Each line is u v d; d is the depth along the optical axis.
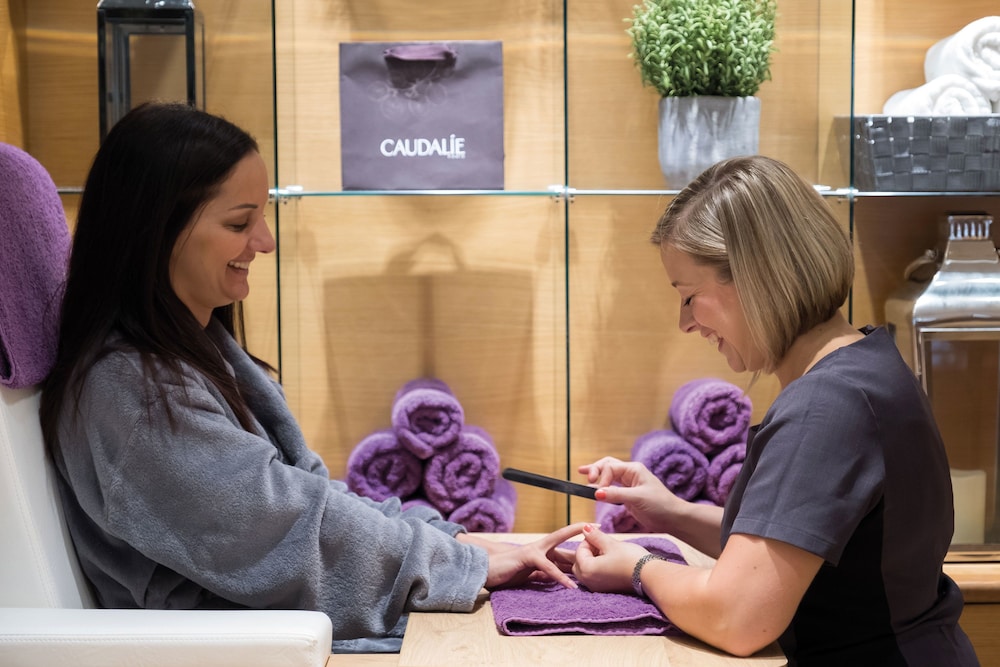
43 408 1.38
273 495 1.33
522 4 2.10
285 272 2.00
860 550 1.21
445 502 2.00
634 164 1.96
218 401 1.40
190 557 1.31
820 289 1.26
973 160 1.88
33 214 1.46
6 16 1.95
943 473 1.25
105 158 1.39
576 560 1.46
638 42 1.89
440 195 2.03
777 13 1.95
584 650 1.23
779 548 1.16
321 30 2.10
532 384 2.17
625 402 2.12
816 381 1.21
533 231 2.14
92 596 1.43
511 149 2.13
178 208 1.37
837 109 1.92
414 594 1.38
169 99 1.89
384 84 1.99
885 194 1.90
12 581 1.31
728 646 1.19
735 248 1.26
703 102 1.87
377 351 2.16
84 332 1.38
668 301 2.10
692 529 1.62
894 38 2.11
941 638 1.25
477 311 2.16
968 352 1.93
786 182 1.28
